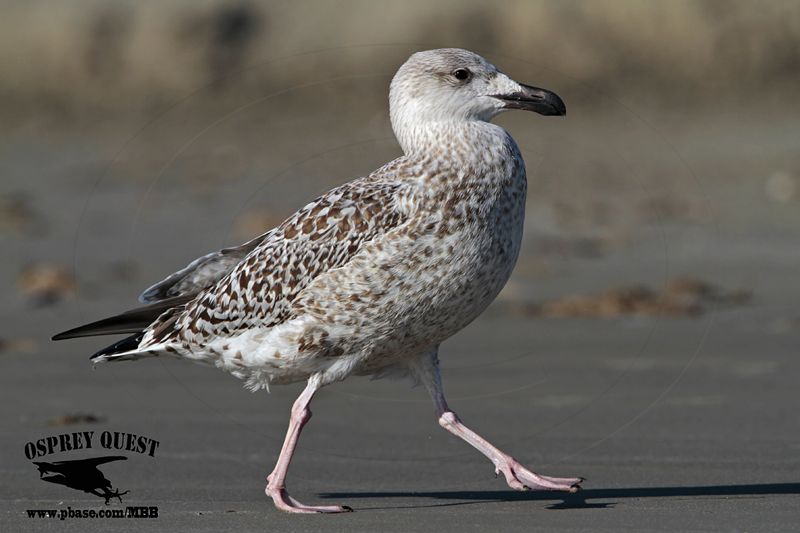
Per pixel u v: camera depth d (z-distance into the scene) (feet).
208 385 42.19
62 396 40.16
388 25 119.85
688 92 118.93
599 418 36.99
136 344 31.58
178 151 96.94
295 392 41.65
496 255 29.81
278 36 125.80
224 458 33.27
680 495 28.68
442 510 28.02
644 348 45.65
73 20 137.49
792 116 110.93
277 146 95.96
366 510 28.09
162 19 133.08
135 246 66.85
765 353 44.24
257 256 29.91
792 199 76.02
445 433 36.42
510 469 29.53
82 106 130.21
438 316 29.55
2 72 135.44
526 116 105.19
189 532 25.90
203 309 30.40
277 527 26.32
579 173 87.04
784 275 57.47
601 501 28.37
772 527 25.38
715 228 68.80
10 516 27.22
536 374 42.52
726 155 92.84
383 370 31.04
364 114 106.93
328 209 29.60
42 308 54.08
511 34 121.39
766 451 32.63
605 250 64.23
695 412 37.09
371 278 28.91
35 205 80.48
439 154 29.99
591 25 124.26
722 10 126.00
